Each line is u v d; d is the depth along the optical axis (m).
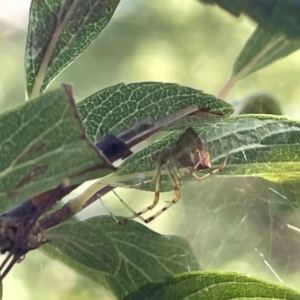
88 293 0.22
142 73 0.26
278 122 0.15
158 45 0.25
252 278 0.15
